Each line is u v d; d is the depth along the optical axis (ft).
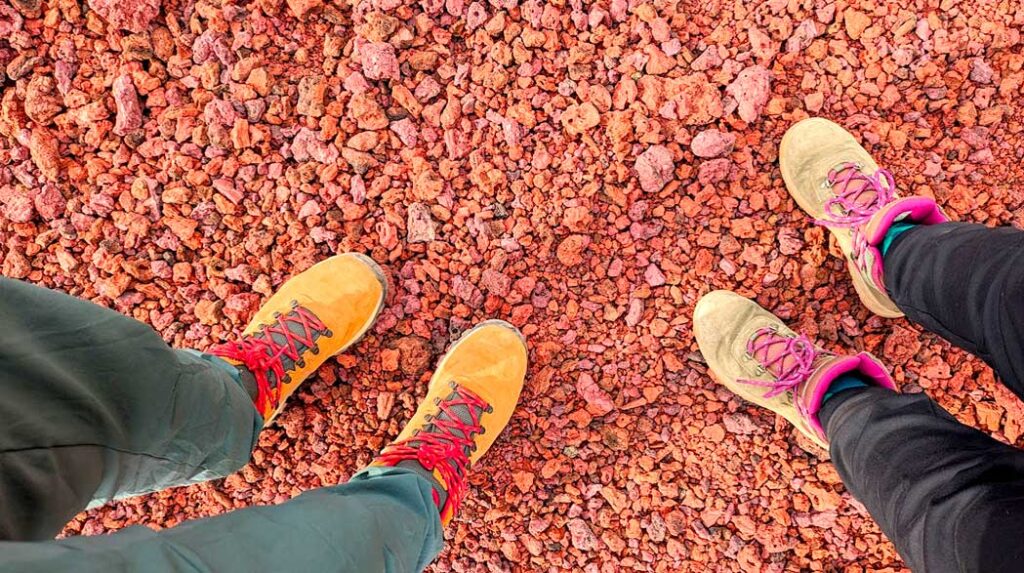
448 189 4.62
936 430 2.99
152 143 4.52
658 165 4.51
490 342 4.56
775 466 4.65
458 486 4.14
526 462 4.75
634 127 4.51
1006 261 2.80
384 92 4.62
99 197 4.49
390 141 4.61
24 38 4.35
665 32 4.50
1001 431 4.54
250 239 4.61
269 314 4.43
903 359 4.58
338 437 4.69
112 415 2.41
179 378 2.80
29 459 2.02
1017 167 4.54
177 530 2.11
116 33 4.42
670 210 4.63
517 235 4.61
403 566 2.83
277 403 4.21
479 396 4.40
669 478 4.72
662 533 4.71
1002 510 2.39
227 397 3.23
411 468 3.80
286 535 2.30
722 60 4.54
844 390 3.84
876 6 4.47
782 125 4.58
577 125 4.53
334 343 4.48
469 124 4.61
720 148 4.49
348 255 4.60
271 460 4.69
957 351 4.54
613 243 4.66
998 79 4.48
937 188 4.57
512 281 4.67
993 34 4.42
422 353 4.66
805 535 4.65
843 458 3.41
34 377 2.11
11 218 4.47
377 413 4.68
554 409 4.73
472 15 4.51
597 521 4.75
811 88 4.58
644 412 4.73
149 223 4.56
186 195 4.54
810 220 4.59
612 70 4.55
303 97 4.52
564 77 4.59
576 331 4.71
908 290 3.54
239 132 4.51
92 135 4.48
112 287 4.52
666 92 4.50
